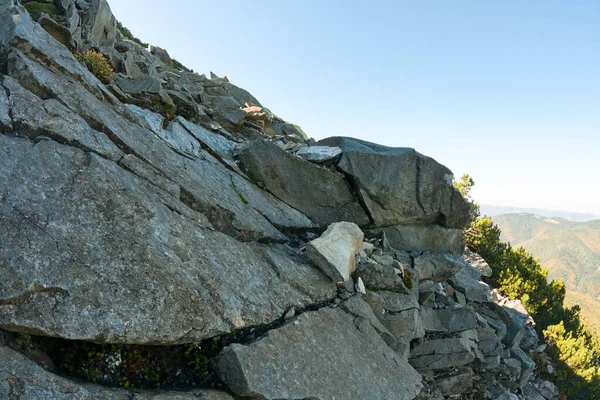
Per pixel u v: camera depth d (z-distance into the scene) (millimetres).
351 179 14641
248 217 10977
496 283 30438
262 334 7855
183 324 6527
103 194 7176
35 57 8773
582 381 24359
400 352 11711
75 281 5812
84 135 8016
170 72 24922
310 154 14773
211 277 7668
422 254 15383
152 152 9867
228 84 26672
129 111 10852
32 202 6254
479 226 34281
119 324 5820
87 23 18578
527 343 24234
